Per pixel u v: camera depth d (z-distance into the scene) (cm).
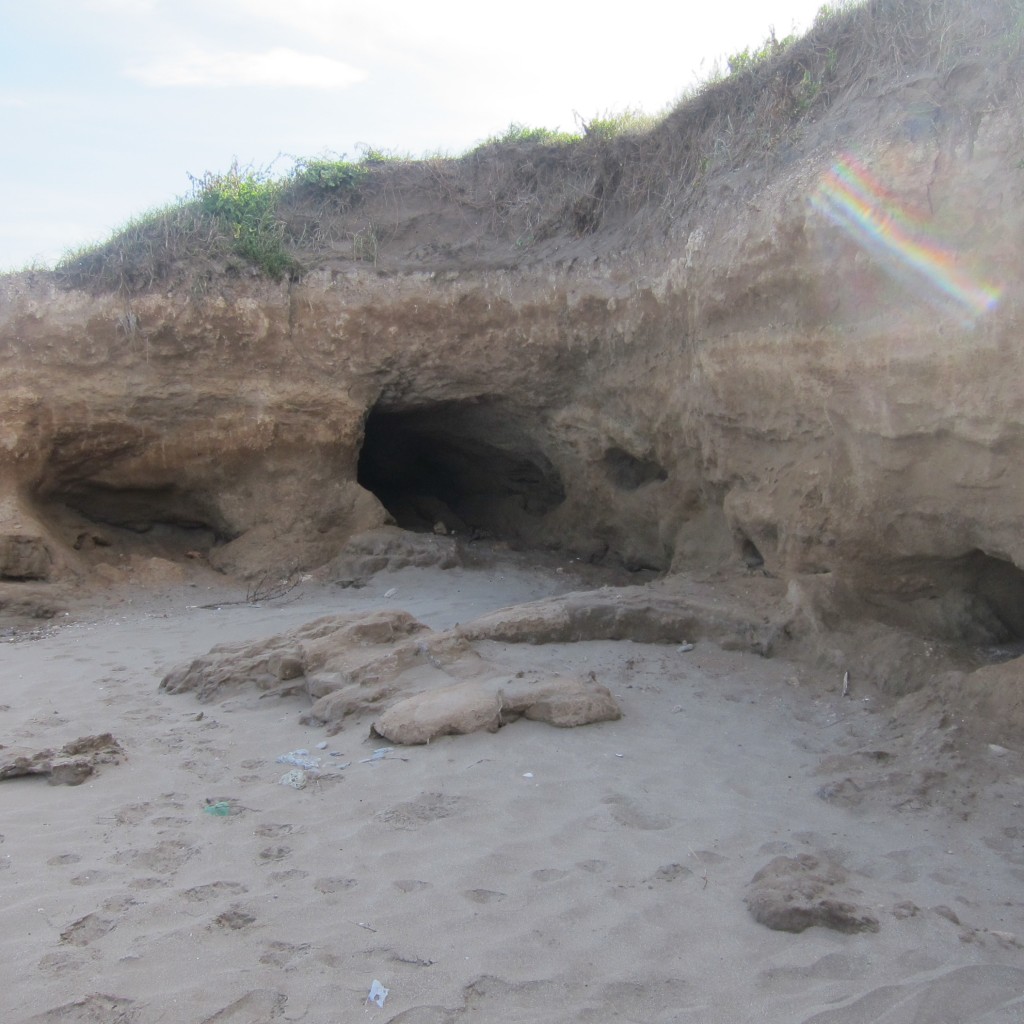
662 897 349
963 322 514
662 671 609
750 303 678
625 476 954
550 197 1023
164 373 951
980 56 550
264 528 983
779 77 757
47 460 931
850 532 623
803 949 318
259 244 986
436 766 459
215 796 434
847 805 439
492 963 306
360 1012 282
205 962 303
